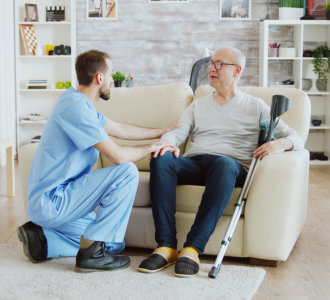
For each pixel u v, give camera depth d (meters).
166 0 5.79
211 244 2.28
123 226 2.13
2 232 2.76
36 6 5.73
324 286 2.01
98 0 5.82
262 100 2.56
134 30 5.85
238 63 2.48
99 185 2.08
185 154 2.57
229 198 2.15
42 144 2.09
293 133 2.45
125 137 2.48
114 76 5.33
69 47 5.75
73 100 2.05
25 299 1.82
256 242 2.20
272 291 1.95
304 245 2.58
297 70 5.68
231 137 2.48
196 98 2.84
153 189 2.20
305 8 5.68
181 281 2.00
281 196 2.16
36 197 2.06
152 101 2.86
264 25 5.50
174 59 5.88
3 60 5.43
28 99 5.91
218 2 5.79
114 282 1.99
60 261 2.27
